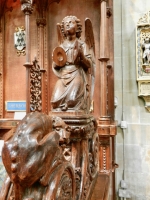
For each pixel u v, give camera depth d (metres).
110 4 2.60
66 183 0.78
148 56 2.65
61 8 2.80
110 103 2.54
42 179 0.68
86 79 1.41
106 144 2.01
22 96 2.93
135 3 2.77
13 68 2.98
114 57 2.82
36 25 2.86
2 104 2.96
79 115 1.17
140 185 2.71
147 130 2.71
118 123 2.77
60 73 1.37
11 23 3.01
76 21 1.55
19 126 0.73
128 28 2.79
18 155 0.66
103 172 1.86
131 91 2.77
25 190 0.70
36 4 2.75
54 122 0.92
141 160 2.72
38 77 2.27
